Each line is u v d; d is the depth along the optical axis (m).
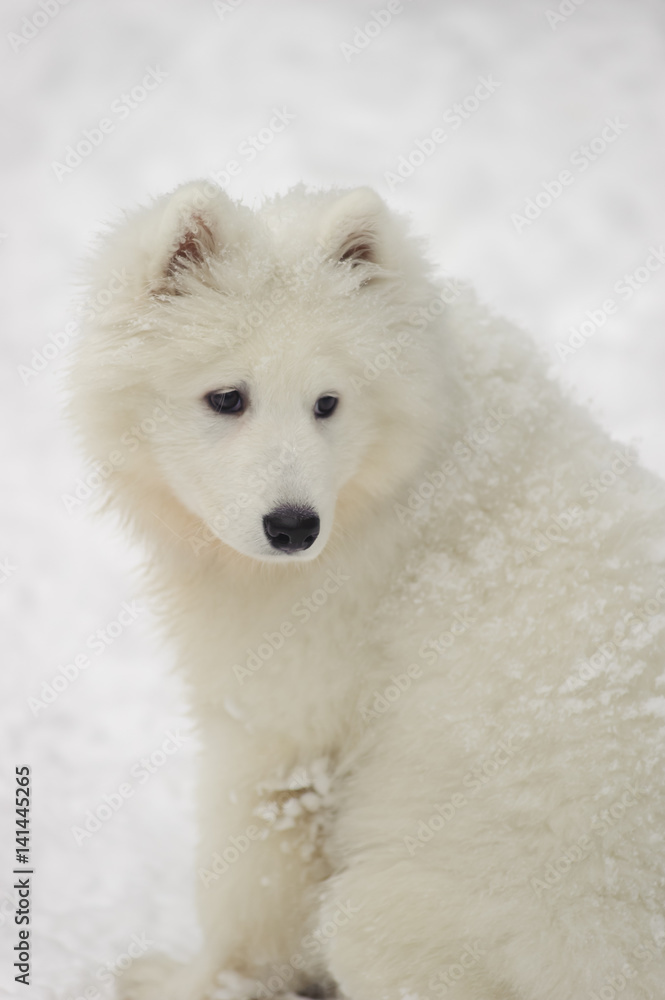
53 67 13.44
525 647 3.19
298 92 13.18
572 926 2.88
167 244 3.21
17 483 7.86
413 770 3.27
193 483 3.35
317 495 3.16
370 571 3.47
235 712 3.57
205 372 3.22
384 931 3.14
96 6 14.43
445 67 13.48
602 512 3.34
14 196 11.45
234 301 3.21
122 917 4.16
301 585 3.51
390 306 3.40
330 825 3.56
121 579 6.89
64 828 4.73
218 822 3.66
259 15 14.52
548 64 13.38
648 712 2.99
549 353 3.88
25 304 9.91
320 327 3.23
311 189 3.91
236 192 11.29
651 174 11.38
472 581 3.34
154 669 6.04
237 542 3.20
